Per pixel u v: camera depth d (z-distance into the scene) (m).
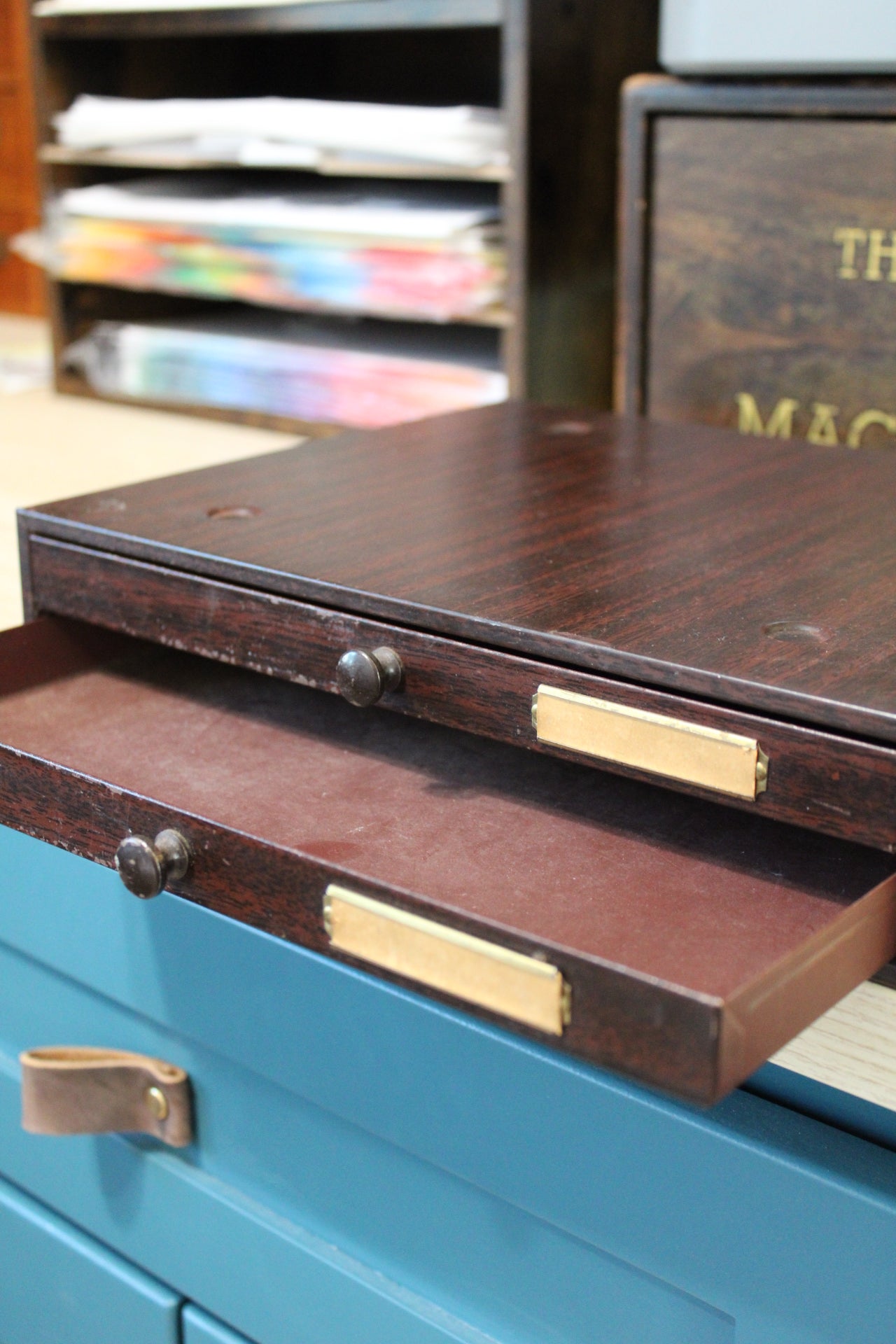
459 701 0.48
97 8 1.12
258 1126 0.64
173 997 0.63
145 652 0.64
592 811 0.48
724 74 0.81
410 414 1.05
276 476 0.67
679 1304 0.53
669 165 0.84
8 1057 0.75
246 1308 0.67
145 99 1.26
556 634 0.46
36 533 0.60
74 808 0.49
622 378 0.89
